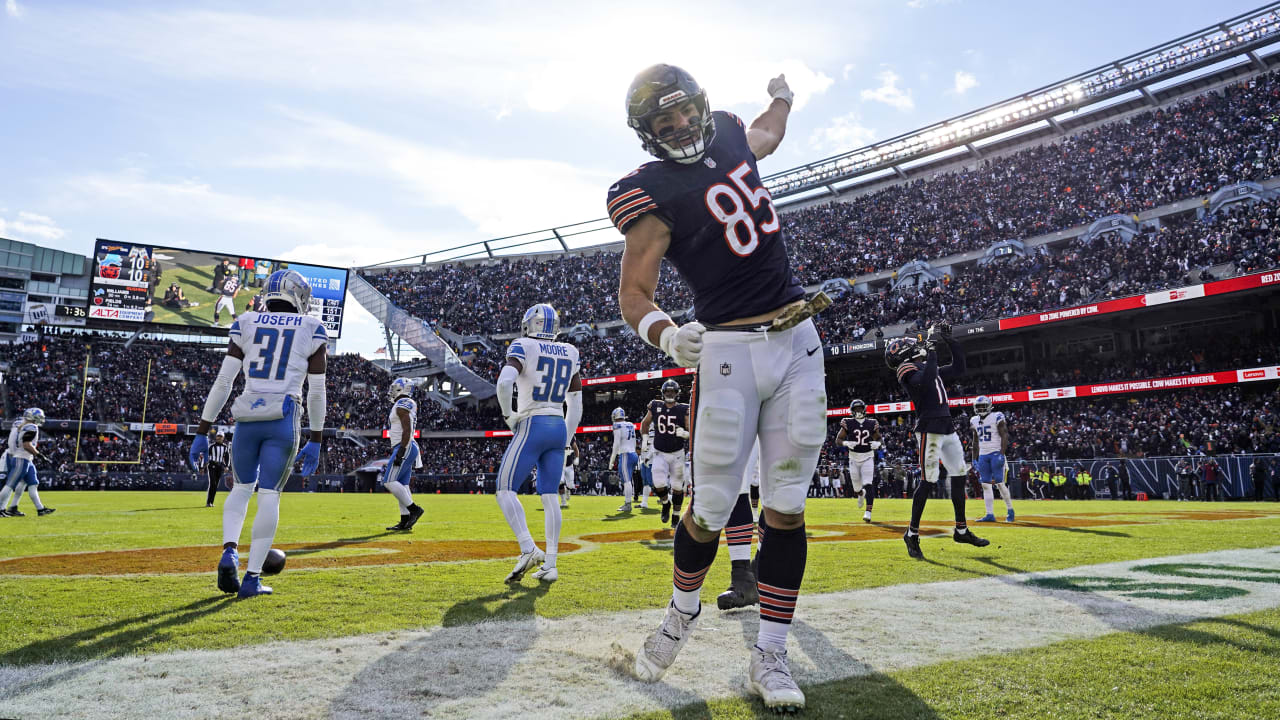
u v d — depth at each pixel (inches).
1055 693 84.0
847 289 1423.5
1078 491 877.2
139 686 87.2
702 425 95.2
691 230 95.6
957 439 247.9
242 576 171.2
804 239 1574.8
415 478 1432.1
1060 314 1009.5
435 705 80.8
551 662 99.7
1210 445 847.7
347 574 182.4
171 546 248.1
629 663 98.3
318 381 173.3
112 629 117.3
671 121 92.7
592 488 1310.3
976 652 103.4
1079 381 1089.4
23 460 450.6
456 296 1993.1
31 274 2166.6
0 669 94.3
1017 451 1032.2
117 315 1546.5
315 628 119.3
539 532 327.6
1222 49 1187.9
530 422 189.6
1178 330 1135.0
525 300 1879.9
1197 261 977.5
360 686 87.7
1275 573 181.0
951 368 265.1
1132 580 170.6
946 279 1266.0
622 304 94.9
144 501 711.7
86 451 1519.4
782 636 91.1
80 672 93.0
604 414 1627.7
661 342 89.8
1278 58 1184.2
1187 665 94.8
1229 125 1116.5
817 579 174.7
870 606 139.1
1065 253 1136.8
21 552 229.0
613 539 297.3
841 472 1082.7
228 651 104.0
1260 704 79.6
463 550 245.0
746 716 77.9
